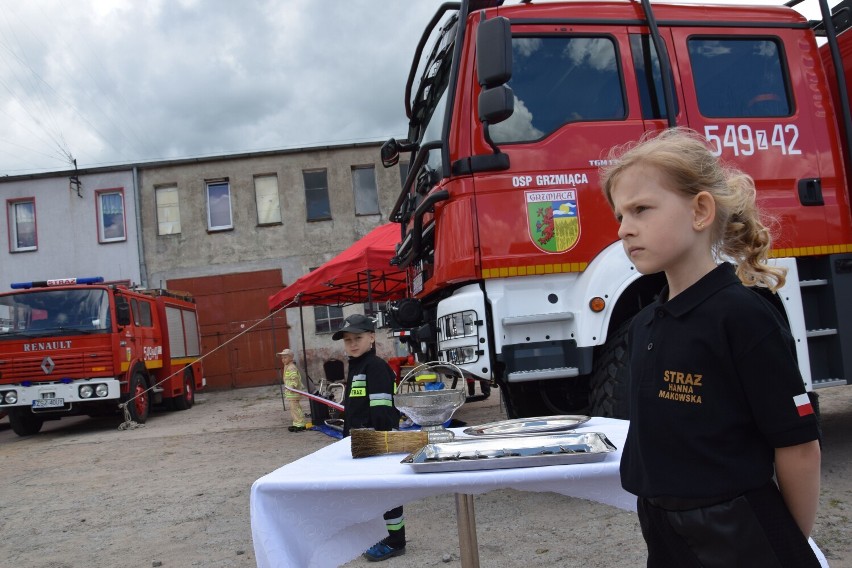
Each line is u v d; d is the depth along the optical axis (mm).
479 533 3916
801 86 4547
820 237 4363
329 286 10258
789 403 1188
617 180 1384
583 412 5371
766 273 1405
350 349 3863
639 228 1325
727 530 1222
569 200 4031
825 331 4336
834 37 4645
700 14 4477
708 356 1242
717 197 1320
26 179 21422
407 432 1960
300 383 10180
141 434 11102
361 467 1750
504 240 3965
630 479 1385
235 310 21438
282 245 21750
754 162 4340
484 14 4051
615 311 4141
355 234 21859
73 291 11906
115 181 21625
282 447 8430
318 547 1737
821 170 4457
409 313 5066
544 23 4262
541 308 3984
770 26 4566
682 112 4301
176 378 15305
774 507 1227
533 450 1635
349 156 22016
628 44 4336
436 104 4801
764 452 1237
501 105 3617
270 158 21953
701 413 1244
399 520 3645
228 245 21672
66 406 11500
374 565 3512
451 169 4066
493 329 3938
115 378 11844
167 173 21766
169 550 4246
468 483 1534
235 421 12281
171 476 6914
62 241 21391
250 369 21109
